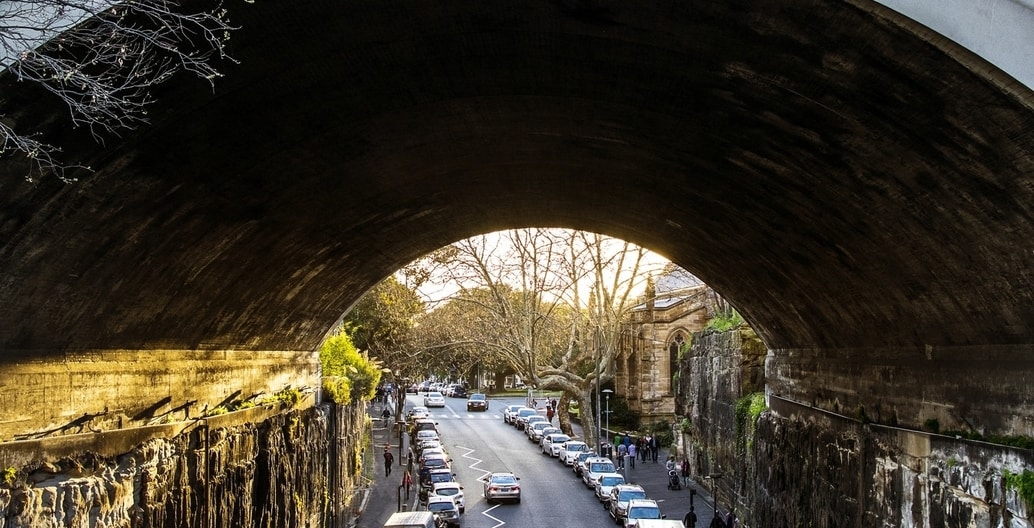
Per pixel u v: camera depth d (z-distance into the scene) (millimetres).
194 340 20516
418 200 22094
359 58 12562
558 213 26953
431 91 14391
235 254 18719
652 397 74562
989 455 13562
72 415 14867
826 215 16000
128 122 11438
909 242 14258
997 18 9445
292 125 14227
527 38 12398
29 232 12000
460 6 11297
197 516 18906
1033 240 11492
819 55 10836
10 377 13070
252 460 23156
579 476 49344
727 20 10773
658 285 83188
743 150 15297
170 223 15117
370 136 15938
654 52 12336
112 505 14930
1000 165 10844
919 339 16609
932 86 10289
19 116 10133
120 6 9289
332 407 35156
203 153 13633
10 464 12406
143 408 17703
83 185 12070
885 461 17891
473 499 42438
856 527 19375
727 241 22250
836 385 21859
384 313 61625
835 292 19125
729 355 37531
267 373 26922
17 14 8883
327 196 18656
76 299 14359
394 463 54844
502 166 20219
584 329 62250
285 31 11258
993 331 13828
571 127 16688
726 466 37750
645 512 33750
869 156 12820
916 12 9406
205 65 10195
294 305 25859
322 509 32219
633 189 21250
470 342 54750
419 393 131750
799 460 24422
